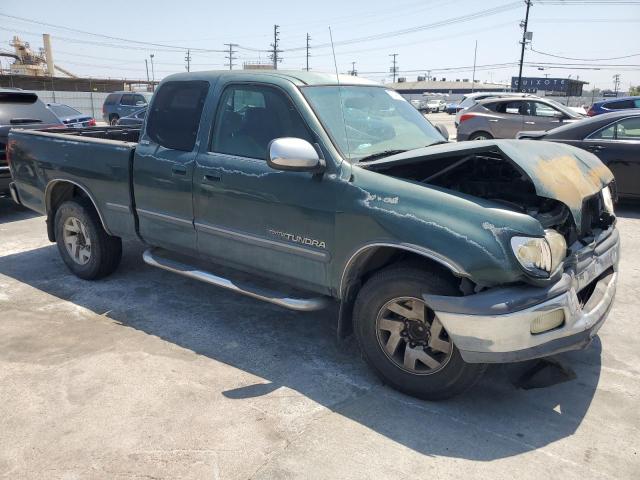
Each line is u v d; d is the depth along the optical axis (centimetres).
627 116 812
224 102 406
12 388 344
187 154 418
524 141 354
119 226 482
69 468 273
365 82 442
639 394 339
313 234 352
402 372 332
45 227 746
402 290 321
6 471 271
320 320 449
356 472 271
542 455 283
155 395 337
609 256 357
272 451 286
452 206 302
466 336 294
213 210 405
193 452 285
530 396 337
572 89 6556
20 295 498
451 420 313
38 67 6028
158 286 519
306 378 358
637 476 268
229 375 362
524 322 285
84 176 495
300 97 368
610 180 381
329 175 344
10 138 573
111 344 404
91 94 4197
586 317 308
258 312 463
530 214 317
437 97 7256
